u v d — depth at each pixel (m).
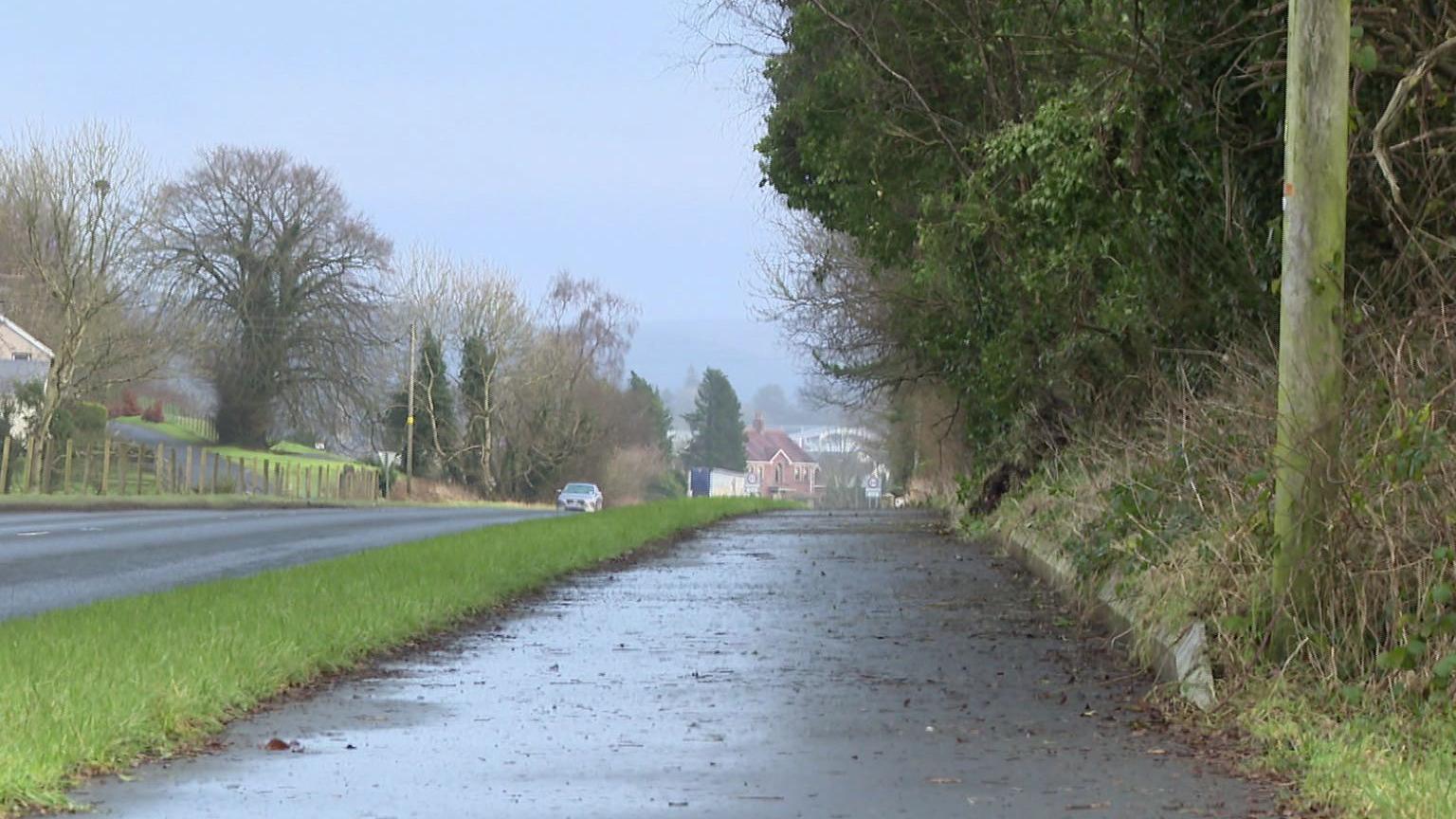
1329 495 10.68
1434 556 9.80
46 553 25.89
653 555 27.50
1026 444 31.92
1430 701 9.33
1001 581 21.58
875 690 11.83
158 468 63.66
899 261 29.67
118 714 9.33
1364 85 13.62
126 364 67.81
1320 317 10.82
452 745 9.51
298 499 70.38
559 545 25.50
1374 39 13.38
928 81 25.75
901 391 49.75
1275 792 8.20
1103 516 17.00
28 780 7.84
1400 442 10.28
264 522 38.16
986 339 27.66
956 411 43.12
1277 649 10.68
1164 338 19.17
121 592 19.69
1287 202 10.93
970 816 7.64
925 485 64.81
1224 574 11.85
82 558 24.89
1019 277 22.58
